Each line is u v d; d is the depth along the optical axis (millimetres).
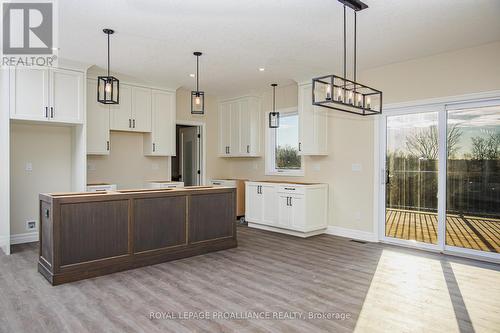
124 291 3145
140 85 6035
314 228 5469
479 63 4141
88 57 4641
